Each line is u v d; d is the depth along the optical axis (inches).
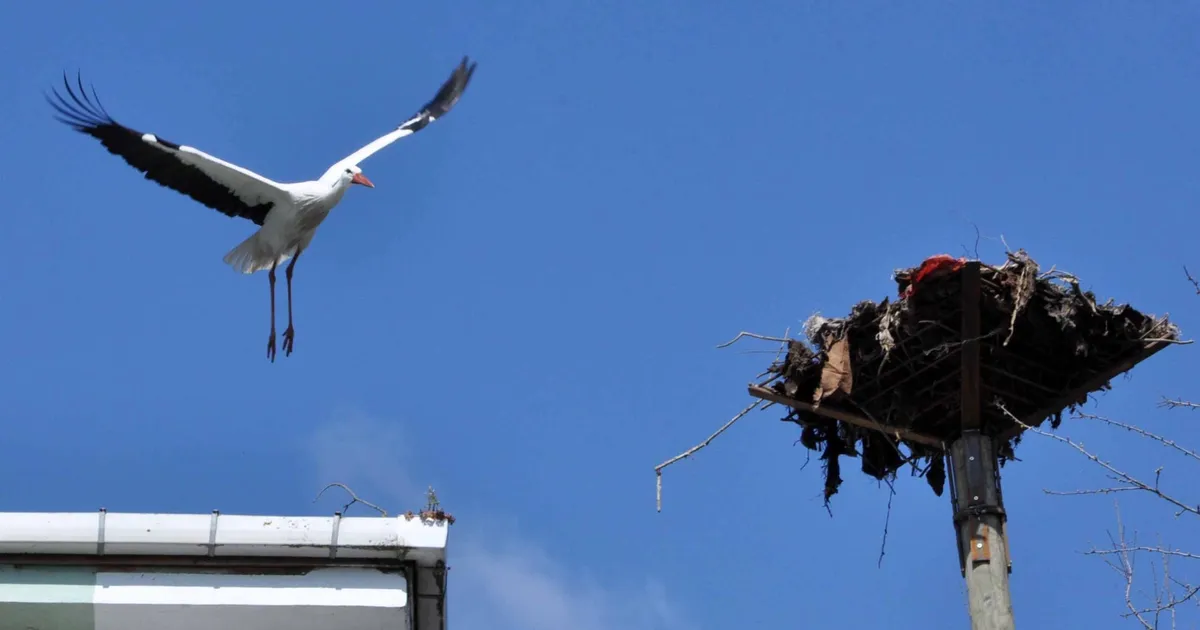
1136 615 422.6
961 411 541.3
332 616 464.1
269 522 468.1
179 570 466.0
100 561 464.1
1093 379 541.0
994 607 509.4
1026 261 533.3
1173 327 532.1
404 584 470.9
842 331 544.1
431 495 483.5
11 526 458.6
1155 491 434.6
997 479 537.0
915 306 528.4
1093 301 534.6
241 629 464.1
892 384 548.7
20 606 454.0
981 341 537.0
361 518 471.8
